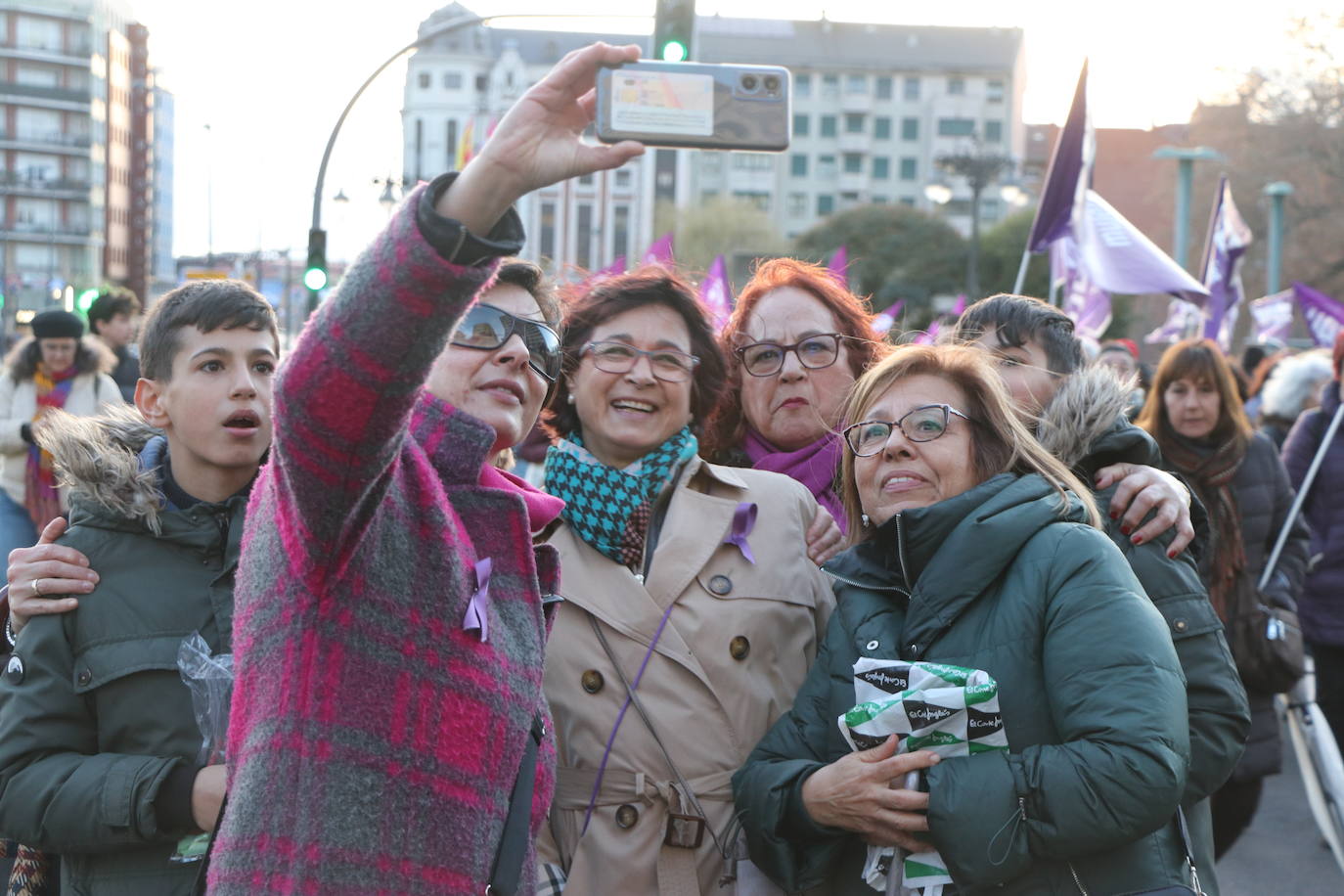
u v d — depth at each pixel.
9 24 110.25
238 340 2.46
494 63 112.25
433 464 1.94
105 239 117.81
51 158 112.12
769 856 2.58
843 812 2.42
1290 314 18.73
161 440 2.58
